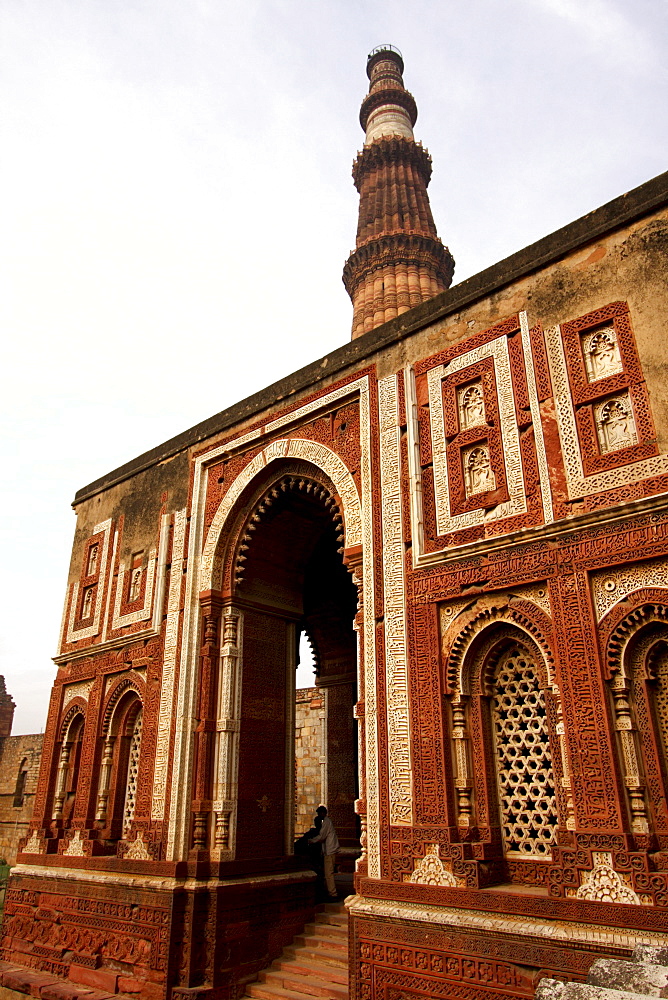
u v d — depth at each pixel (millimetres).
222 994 7590
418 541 6797
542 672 5809
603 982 3521
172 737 8883
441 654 6352
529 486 6180
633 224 6172
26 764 23422
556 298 6508
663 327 5730
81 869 9492
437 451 6996
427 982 5535
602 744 5141
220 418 10031
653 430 5570
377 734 6562
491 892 5398
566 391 6176
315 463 8328
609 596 5453
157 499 10773
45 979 9047
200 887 7934
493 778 5992
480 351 6941
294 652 9930
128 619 10359
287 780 9227
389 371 7750
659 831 4875
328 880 9594
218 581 9320
